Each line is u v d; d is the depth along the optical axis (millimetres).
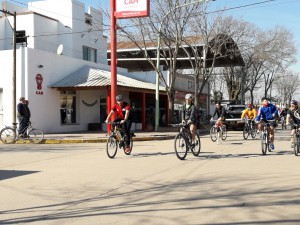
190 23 29625
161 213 6195
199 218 5887
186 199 7070
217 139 18328
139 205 6727
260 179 8789
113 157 12859
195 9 28344
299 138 13195
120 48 39031
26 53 21891
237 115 30438
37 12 31562
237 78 54906
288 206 6492
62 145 18172
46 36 29688
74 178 9234
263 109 13773
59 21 30984
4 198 7352
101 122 28359
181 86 38125
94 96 27734
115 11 19969
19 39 28891
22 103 19094
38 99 22734
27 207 6703
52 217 6082
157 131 26938
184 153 12344
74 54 31000
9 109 22531
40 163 11930
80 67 26719
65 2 30844
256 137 22328
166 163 11516
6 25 29125
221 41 32156
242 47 38812
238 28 33625
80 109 26469
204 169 10320
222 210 6305
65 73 25109
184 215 6059
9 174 9906
